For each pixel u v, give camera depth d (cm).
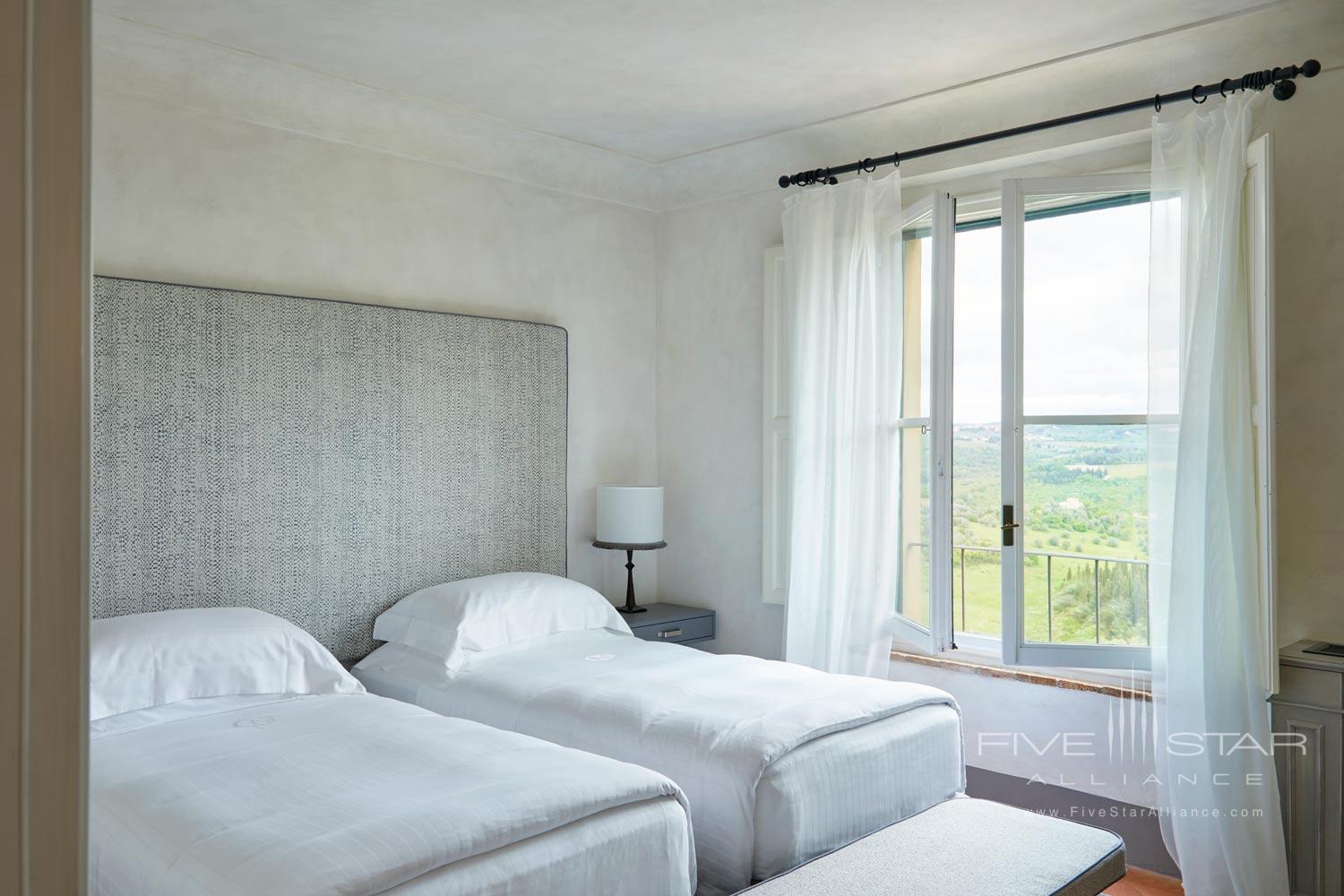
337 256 391
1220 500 299
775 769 260
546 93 387
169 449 338
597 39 333
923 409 386
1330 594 312
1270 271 291
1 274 54
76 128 57
